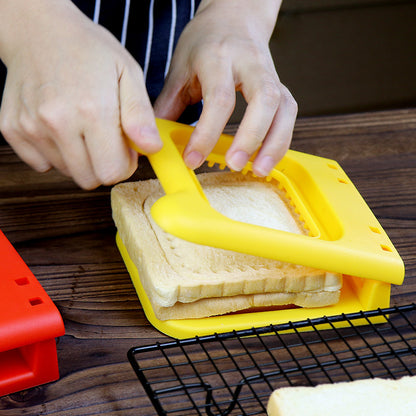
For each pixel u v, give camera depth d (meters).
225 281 0.55
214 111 0.60
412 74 1.83
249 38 0.71
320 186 0.66
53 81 0.53
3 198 0.73
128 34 0.88
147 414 0.47
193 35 0.72
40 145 0.57
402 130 0.95
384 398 0.44
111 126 0.54
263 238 0.52
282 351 0.54
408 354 0.50
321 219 0.64
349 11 1.68
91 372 0.51
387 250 0.58
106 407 0.48
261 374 0.45
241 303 0.57
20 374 0.48
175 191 0.54
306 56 1.70
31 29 0.56
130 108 0.54
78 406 0.48
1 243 0.56
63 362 0.52
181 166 0.56
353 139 0.92
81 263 0.64
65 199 0.74
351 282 0.63
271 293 0.58
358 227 0.60
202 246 0.60
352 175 0.83
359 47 1.74
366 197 0.79
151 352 0.53
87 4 0.82
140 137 0.53
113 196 0.66
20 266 0.53
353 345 0.56
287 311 0.59
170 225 0.50
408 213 0.77
